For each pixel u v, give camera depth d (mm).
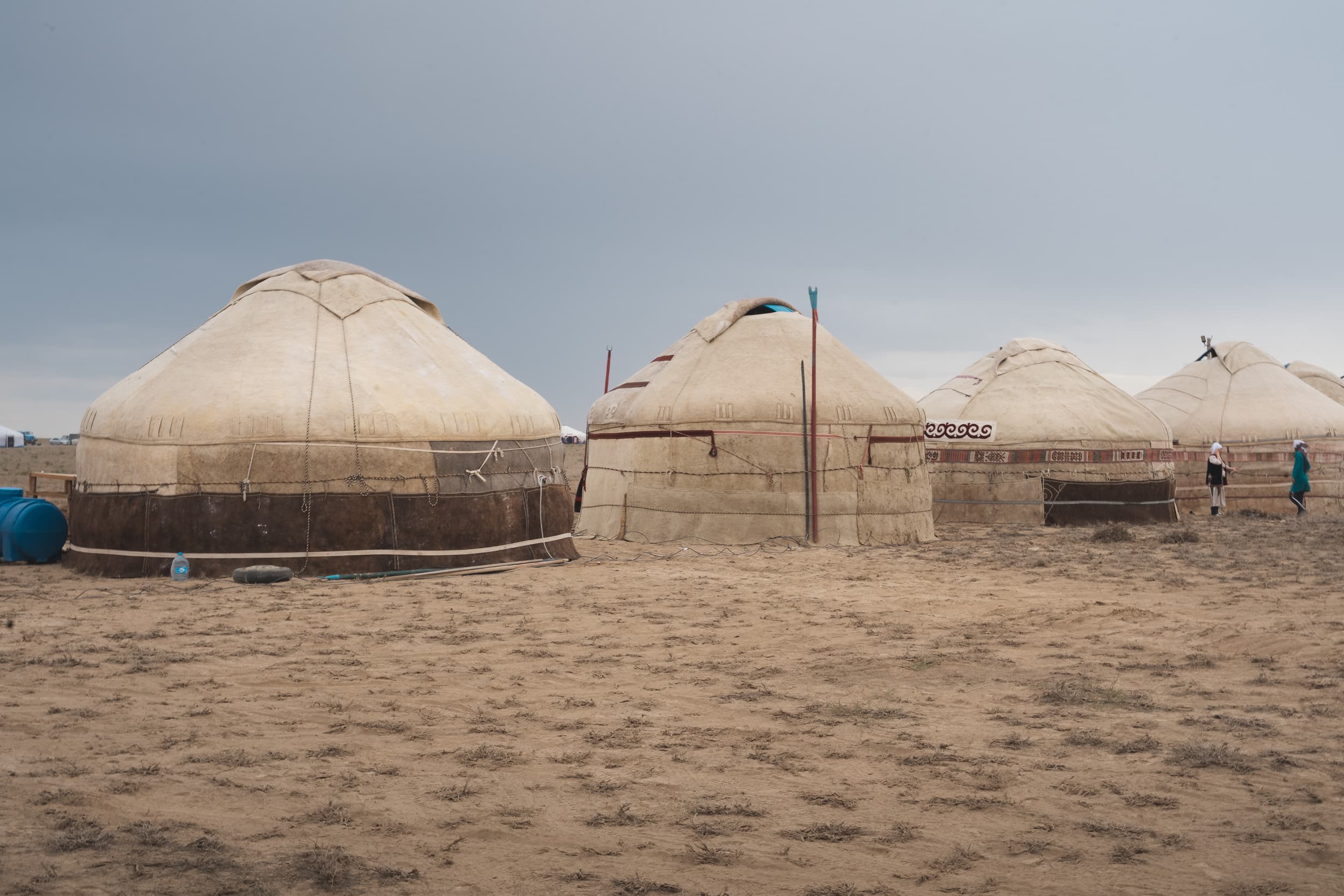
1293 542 17281
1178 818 4766
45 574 13938
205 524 13445
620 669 8023
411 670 7941
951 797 5078
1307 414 27188
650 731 6270
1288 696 6879
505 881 4148
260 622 10031
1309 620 9469
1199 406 27781
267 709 6789
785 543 17797
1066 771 5426
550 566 14703
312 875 4180
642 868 4277
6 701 6906
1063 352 25641
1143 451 23859
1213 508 25953
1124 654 8328
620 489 19312
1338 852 4340
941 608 10773
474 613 10625
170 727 6344
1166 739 5953
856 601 11297
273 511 13508
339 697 7125
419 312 16203
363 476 13766
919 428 19391
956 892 4043
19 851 4363
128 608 10852
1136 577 13031
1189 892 4000
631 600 11461
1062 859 4336
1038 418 23719
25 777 5344
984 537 20031
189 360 14648
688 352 19797
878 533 18391
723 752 5840
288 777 5398
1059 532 21078
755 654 8562
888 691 7242
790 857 4379
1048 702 6867
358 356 14734
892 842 4543
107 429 14164
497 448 14758
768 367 18844
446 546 14070
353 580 13258
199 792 5148
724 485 18141
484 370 15789
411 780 5363
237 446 13523
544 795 5145
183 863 4273
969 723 6387
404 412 14133
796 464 18094
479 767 5582
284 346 14609
